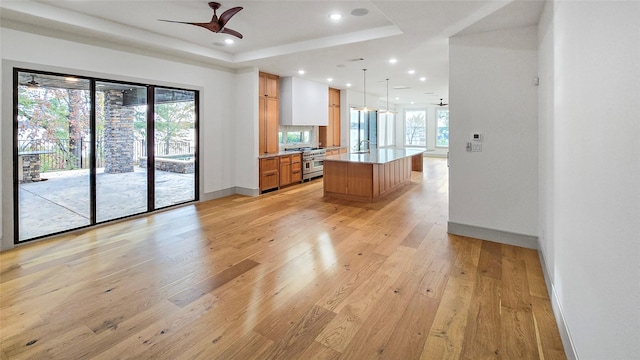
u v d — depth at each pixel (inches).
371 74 274.8
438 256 133.0
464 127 152.2
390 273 117.6
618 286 46.0
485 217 151.3
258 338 81.3
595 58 57.1
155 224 178.4
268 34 177.8
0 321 87.7
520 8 116.7
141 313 92.0
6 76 136.9
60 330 84.1
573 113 73.0
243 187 257.6
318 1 134.2
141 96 192.4
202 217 193.0
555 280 93.1
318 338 81.3
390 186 264.5
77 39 159.0
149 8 142.7
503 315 90.6
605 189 51.9
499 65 141.8
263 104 269.1
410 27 140.5
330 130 363.3
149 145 198.1
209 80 231.1
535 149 136.9
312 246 145.1
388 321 88.4
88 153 169.3
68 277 114.1
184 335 82.4
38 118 150.9
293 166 298.2
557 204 92.4
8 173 139.5
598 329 54.6
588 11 61.1
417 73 267.7
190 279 113.0
